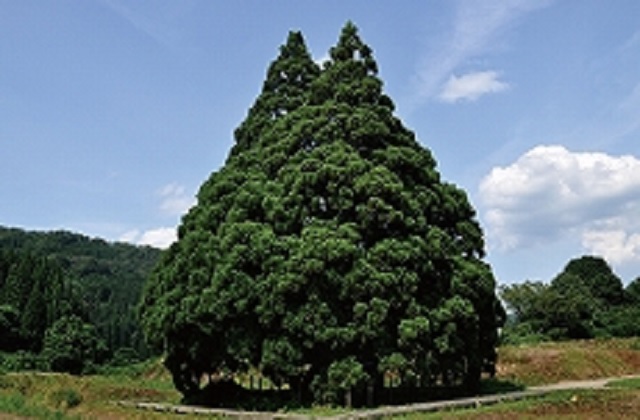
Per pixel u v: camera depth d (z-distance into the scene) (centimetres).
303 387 3312
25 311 8344
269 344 3116
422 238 3381
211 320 3219
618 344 6488
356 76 3797
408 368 3169
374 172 3325
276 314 3067
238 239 3231
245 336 3209
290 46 4375
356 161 3338
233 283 3134
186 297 3291
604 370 5488
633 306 9244
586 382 4866
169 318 3334
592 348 6141
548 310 7819
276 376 3259
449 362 3412
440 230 3509
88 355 7381
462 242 3781
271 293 3059
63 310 8675
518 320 8656
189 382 3800
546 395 3462
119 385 4719
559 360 5456
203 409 3195
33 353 7800
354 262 3078
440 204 3700
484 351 3850
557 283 9556
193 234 3472
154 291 3766
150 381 5744
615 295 9669
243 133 4319
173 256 3769
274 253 3147
